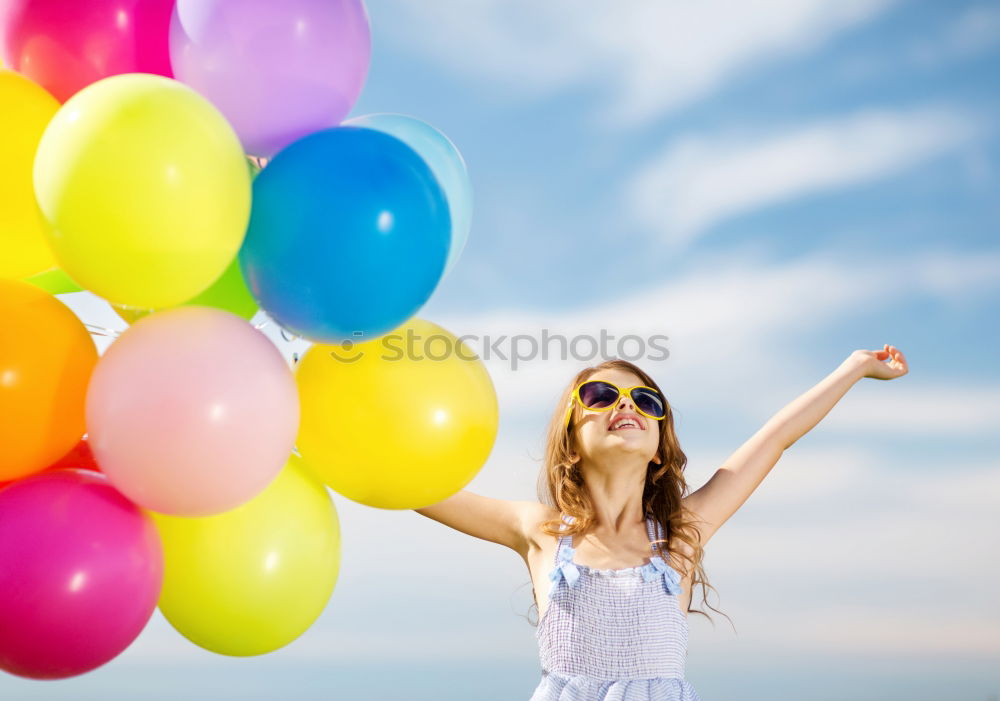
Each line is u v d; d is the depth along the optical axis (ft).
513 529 8.16
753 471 8.18
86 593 4.95
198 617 5.65
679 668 7.30
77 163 4.67
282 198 5.11
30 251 5.37
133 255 4.75
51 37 5.53
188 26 5.30
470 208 6.75
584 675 7.18
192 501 5.04
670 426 8.27
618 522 7.98
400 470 5.58
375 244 5.02
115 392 4.91
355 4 5.71
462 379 5.77
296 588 5.71
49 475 5.29
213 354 5.00
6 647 5.00
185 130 4.78
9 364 4.89
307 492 5.89
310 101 5.48
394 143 5.38
